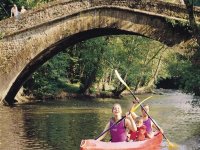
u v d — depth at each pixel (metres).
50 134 21.55
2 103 34.72
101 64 48.00
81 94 47.16
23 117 27.88
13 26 30.84
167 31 27.59
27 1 39.69
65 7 30.06
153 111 34.84
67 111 32.06
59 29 30.28
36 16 30.55
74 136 21.03
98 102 41.22
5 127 23.56
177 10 27.17
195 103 33.47
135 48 49.59
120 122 15.03
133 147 15.20
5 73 31.22
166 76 67.50
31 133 21.78
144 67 51.94
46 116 28.69
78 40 33.50
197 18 26.25
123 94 55.84
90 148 14.36
